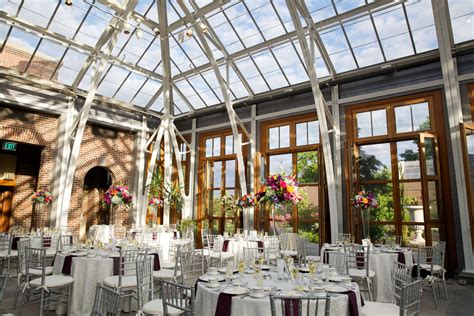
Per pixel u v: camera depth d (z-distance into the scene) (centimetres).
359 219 862
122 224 1259
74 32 967
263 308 292
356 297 331
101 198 1391
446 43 758
